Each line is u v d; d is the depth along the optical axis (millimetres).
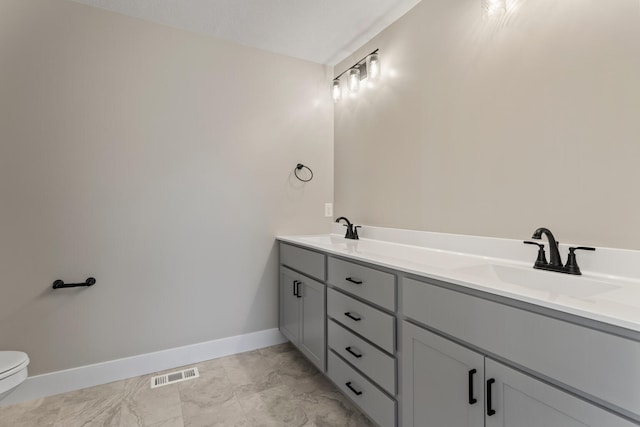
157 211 2066
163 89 2074
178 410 1657
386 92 2143
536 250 1312
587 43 1168
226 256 2299
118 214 1958
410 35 1947
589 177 1166
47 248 1785
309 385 1905
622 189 1086
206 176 2217
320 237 2488
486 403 946
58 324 1814
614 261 1090
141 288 2029
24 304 1743
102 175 1911
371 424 1554
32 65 1741
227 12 1964
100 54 1896
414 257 1717
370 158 2295
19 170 1721
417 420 1192
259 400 1749
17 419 1577
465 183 1620
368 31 2188
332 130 2721
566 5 1226
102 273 1921
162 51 2070
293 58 2541
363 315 1480
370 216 2299
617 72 1095
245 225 2365
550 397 796
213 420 1579
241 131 2338
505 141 1438
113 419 1583
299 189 2576
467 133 1607
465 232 1621
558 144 1252
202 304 2221
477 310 979
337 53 2494
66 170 1820
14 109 1706
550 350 797
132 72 1983
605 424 697
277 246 2492
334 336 1719
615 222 1103
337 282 1705
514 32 1399
